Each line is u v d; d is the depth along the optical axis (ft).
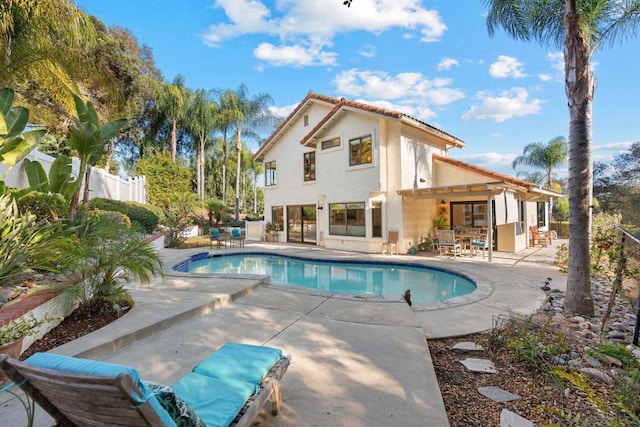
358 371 13.25
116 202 52.65
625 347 15.43
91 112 28.17
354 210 57.36
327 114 64.75
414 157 55.26
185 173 99.50
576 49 21.61
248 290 26.48
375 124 53.42
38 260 17.75
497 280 32.42
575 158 21.74
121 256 19.16
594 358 14.38
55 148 75.15
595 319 20.66
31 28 32.94
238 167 111.04
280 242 73.92
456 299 25.49
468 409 11.03
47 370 5.72
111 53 85.35
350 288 36.50
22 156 24.54
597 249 34.50
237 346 11.88
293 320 19.75
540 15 30.50
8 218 18.25
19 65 31.81
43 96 44.11
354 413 10.43
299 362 14.07
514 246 53.78
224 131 117.91
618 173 80.69
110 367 5.71
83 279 18.70
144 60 118.83
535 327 17.69
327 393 11.60
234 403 8.39
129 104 93.97
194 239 69.05
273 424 9.86
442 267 40.93
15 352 12.01
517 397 11.68
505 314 21.01
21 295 17.15
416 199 51.60
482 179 54.08
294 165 72.28
